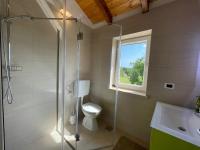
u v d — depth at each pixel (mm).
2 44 1363
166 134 833
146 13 1794
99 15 2352
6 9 1384
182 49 1455
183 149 763
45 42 1858
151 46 1747
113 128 2213
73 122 2354
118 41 2330
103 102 2543
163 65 1627
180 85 1481
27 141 1754
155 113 1173
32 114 1787
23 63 1614
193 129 1011
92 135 2092
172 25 1529
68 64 2244
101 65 2549
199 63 1335
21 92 1624
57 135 2021
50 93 2012
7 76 1429
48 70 1944
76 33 2295
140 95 1892
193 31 1370
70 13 2158
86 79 2654
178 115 1290
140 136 1927
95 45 2637
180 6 1456
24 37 1599
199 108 1235
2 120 1416
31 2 1636
